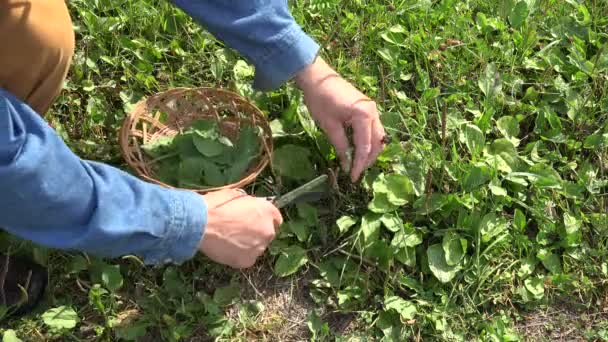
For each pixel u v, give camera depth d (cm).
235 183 164
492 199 182
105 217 121
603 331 170
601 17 224
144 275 167
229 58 203
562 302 174
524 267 176
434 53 207
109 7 209
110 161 181
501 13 219
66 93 192
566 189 187
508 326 169
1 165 108
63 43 142
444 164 181
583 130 201
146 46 201
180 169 169
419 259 175
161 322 160
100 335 158
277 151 180
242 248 144
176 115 184
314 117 168
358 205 180
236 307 166
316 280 170
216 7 154
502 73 206
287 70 159
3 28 129
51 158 113
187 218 131
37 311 160
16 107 112
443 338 164
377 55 209
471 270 173
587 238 183
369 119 162
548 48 215
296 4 212
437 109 193
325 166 183
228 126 181
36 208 116
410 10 218
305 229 174
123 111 191
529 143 195
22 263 160
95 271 164
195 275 167
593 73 206
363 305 168
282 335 164
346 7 218
